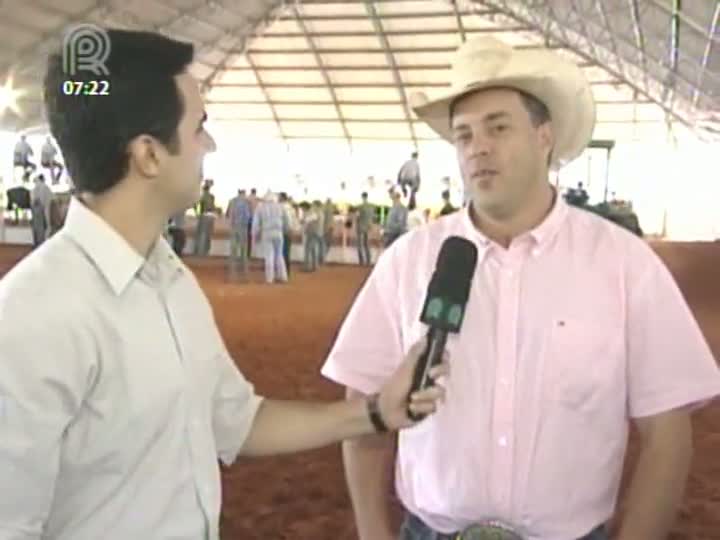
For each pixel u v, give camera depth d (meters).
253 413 1.48
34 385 1.06
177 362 1.20
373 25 24.55
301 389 6.30
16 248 20.23
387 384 1.49
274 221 15.59
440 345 1.48
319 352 7.87
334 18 24.48
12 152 25.19
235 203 15.89
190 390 1.22
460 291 1.48
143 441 1.16
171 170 1.21
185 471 1.21
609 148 24.81
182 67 1.23
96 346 1.11
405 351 1.64
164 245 1.29
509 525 1.54
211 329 1.33
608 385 1.51
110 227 1.18
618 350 1.51
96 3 19.39
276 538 3.57
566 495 1.52
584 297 1.52
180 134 1.21
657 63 19.41
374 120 28.75
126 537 1.16
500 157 1.53
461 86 1.54
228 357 1.46
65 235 1.17
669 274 1.56
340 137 29.77
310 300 12.57
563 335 1.51
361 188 30.02
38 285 1.10
